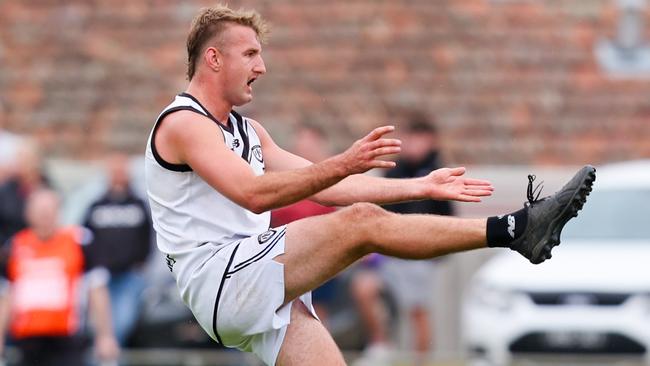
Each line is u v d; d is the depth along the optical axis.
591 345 34.88
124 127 49.78
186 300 18.88
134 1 53.88
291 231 18.20
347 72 51.25
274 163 19.77
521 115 51.00
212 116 18.67
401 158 39.69
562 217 17.45
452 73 51.81
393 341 39.75
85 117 50.16
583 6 54.66
